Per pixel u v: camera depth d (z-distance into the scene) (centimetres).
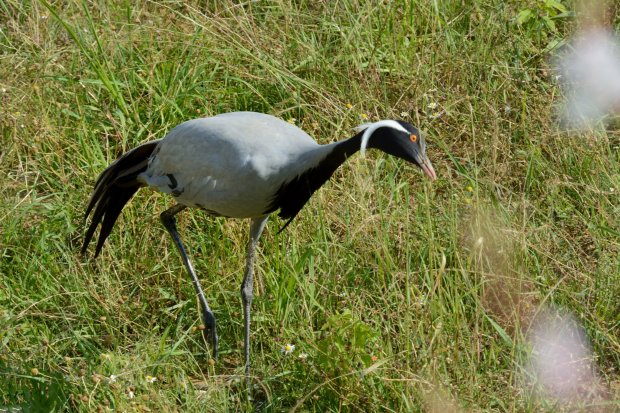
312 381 934
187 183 1018
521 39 1385
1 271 1105
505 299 1013
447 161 1227
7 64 1301
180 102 1291
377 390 905
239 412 946
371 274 1070
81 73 1328
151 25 1379
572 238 1108
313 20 1416
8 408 885
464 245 1085
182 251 1062
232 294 1080
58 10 1402
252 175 974
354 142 956
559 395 928
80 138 1212
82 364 986
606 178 1176
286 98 1305
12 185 1187
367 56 1360
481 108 1276
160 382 955
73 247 1129
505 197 1177
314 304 1016
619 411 900
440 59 1351
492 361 943
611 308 1022
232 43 1341
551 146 1241
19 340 992
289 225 1104
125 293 1082
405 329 930
